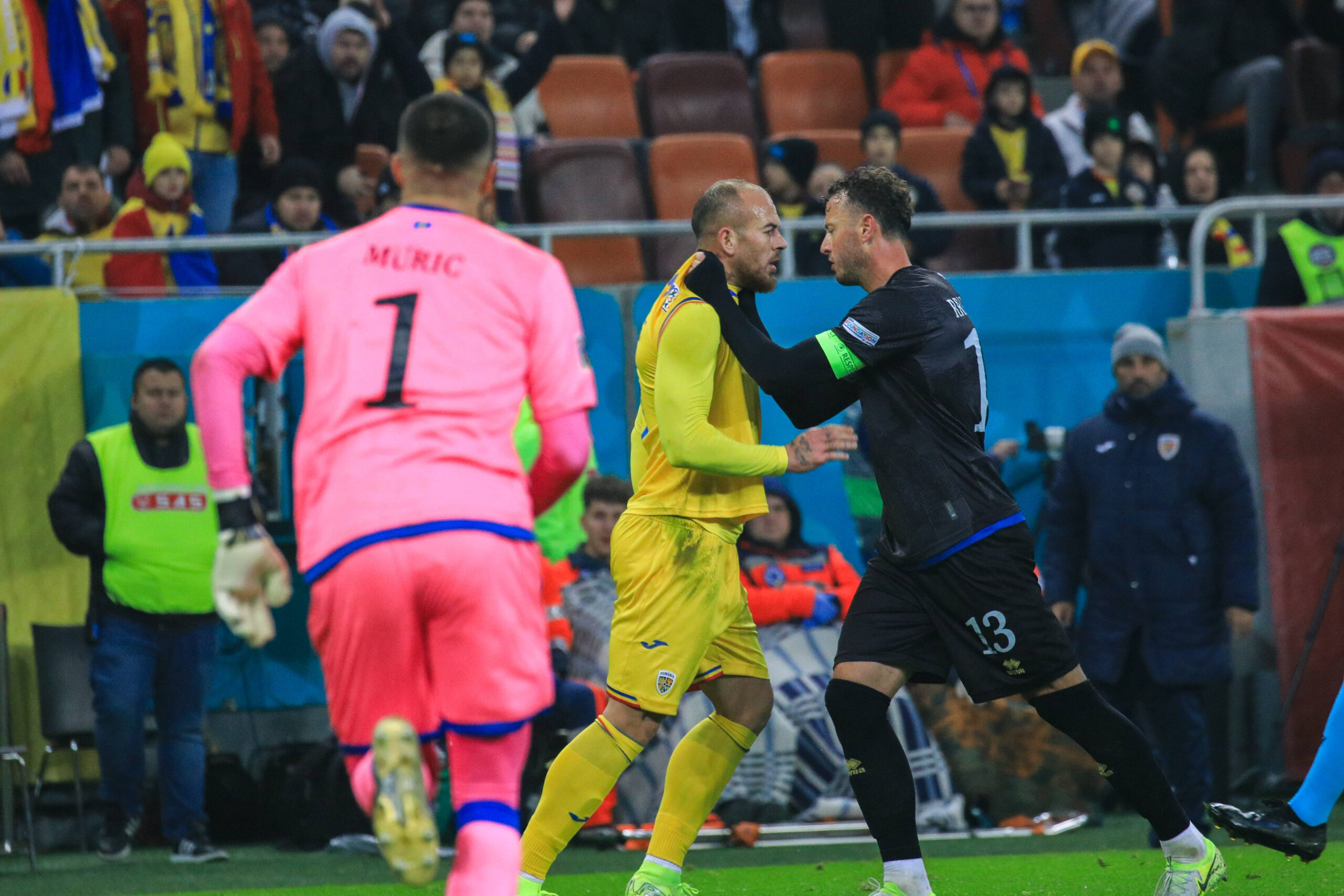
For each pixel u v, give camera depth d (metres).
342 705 9.97
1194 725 22.19
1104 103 37.06
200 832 22.58
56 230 29.86
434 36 38.53
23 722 25.19
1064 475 23.61
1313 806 14.18
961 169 33.84
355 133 34.38
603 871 19.95
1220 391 26.53
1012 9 48.31
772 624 24.89
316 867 21.28
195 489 23.23
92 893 18.56
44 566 25.75
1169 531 22.55
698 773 14.39
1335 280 27.50
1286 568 26.23
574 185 35.50
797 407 13.70
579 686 22.75
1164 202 33.78
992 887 16.61
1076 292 28.34
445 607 9.70
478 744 9.88
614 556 14.11
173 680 22.80
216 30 32.44
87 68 30.89
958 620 13.09
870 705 13.27
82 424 26.27
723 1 43.47
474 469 9.86
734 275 14.22
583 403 10.34
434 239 10.27
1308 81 39.78
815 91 42.56
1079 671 13.21
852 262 13.88
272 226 29.61
